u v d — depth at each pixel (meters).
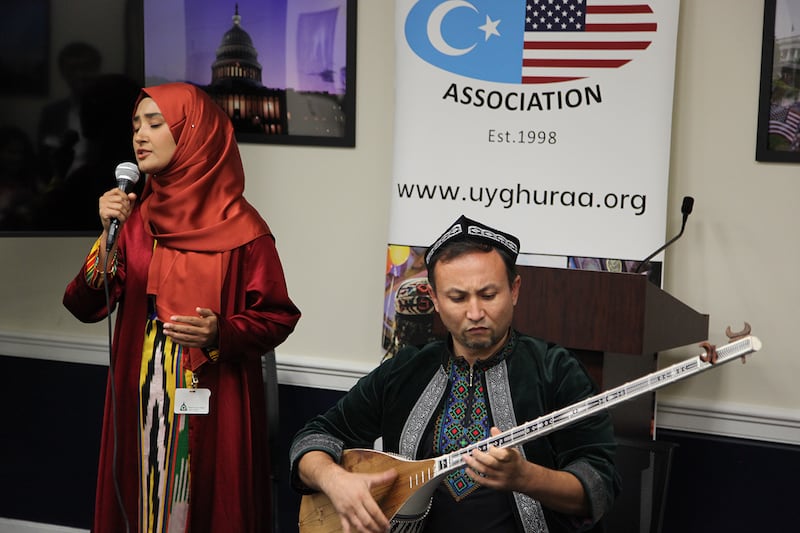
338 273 3.53
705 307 3.14
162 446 2.49
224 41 3.54
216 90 3.56
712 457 3.14
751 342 1.50
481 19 3.11
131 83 3.28
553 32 3.04
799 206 3.04
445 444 1.85
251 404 2.58
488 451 1.65
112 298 2.62
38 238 3.80
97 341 3.73
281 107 3.52
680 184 3.14
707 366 1.54
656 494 2.73
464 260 1.81
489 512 1.81
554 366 1.85
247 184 3.60
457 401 1.87
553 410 1.83
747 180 3.08
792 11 2.99
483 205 3.12
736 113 3.08
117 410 2.53
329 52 3.45
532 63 3.07
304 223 3.55
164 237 2.54
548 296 2.26
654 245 2.97
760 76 3.03
